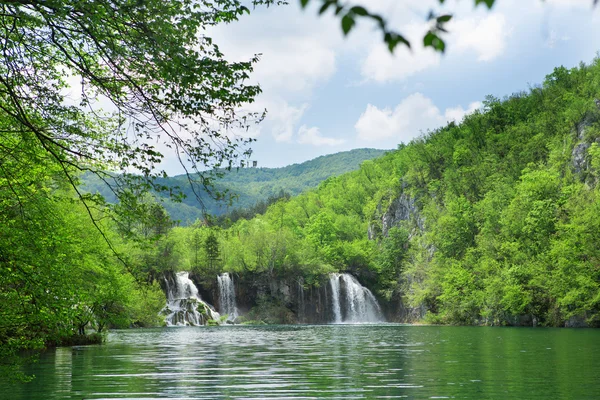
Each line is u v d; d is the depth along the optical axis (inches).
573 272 2448.3
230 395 596.1
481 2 108.8
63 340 1417.3
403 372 798.5
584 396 574.6
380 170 7160.4
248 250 4279.0
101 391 629.6
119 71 379.9
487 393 598.5
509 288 2751.0
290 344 1486.2
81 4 325.4
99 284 1157.1
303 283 4281.5
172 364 933.2
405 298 4153.5
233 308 4124.0
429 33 110.2
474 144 4965.6
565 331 2142.0
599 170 3159.5
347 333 2206.0
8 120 446.9
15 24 376.5
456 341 1556.3
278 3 388.5
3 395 604.7
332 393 606.5
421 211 4571.9
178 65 356.8
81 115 438.9
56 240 574.2
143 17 354.3
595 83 4411.9
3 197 518.9
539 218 2896.2
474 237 3641.7
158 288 3090.6
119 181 412.5
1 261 509.4
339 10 106.8
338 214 6683.1
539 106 5036.9
